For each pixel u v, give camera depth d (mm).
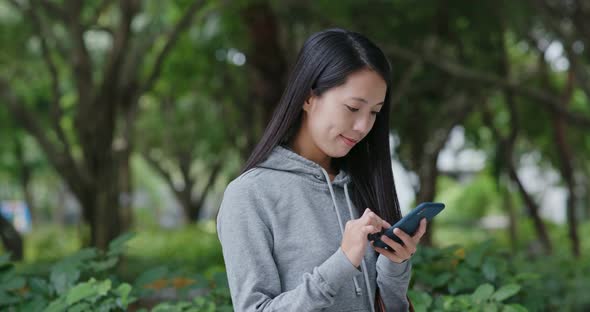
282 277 1863
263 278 1801
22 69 13758
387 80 1880
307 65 1910
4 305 2842
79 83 9102
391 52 9898
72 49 9133
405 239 1759
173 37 9375
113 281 3053
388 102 2039
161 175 23438
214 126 19312
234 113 18000
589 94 9719
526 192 11758
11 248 9891
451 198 30734
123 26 9047
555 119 11180
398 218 2104
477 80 9883
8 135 15766
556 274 4910
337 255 1724
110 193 9172
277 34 9406
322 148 1925
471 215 29547
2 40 11539
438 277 3174
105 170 9156
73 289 2660
